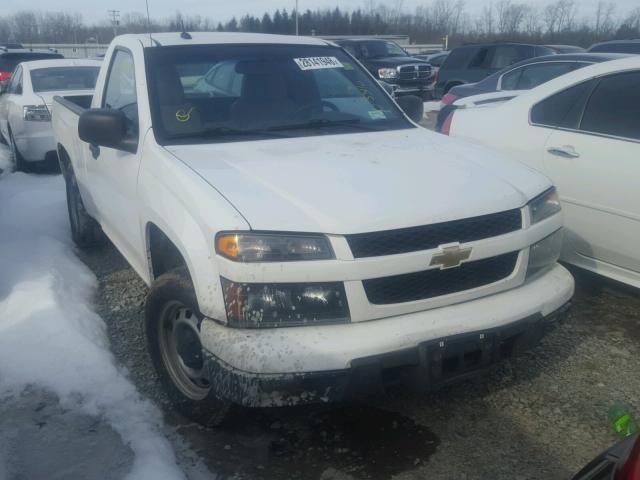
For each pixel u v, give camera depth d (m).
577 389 3.44
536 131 4.66
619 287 4.71
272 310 2.57
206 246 2.67
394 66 17.88
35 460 2.80
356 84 4.37
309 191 2.82
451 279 2.79
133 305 4.49
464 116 5.41
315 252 2.58
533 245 3.03
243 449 2.98
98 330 4.02
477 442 3.03
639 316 4.27
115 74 4.44
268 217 2.63
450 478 2.79
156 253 3.45
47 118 8.45
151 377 3.56
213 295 2.63
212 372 2.62
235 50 4.13
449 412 3.26
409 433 3.10
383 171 3.10
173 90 3.76
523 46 14.35
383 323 2.64
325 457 2.93
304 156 3.31
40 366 3.46
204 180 2.93
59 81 9.12
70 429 3.01
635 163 3.96
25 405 3.18
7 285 4.43
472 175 3.14
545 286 3.05
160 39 4.12
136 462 2.77
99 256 5.46
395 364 2.60
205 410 3.01
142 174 3.46
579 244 4.37
